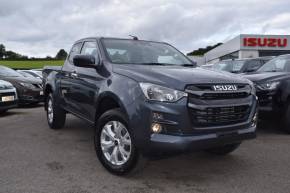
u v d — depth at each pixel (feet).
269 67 24.50
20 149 17.58
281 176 13.52
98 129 14.19
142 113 12.02
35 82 36.37
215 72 14.48
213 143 12.24
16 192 11.81
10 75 37.14
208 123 12.25
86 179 13.12
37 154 16.65
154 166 14.76
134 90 12.57
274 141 19.21
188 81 12.21
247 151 17.17
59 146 18.25
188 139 11.71
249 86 13.84
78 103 17.89
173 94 11.85
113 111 13.53
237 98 13.16
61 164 15.03
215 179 13.23
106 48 16.62
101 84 14.88
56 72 21.67
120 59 16.06
